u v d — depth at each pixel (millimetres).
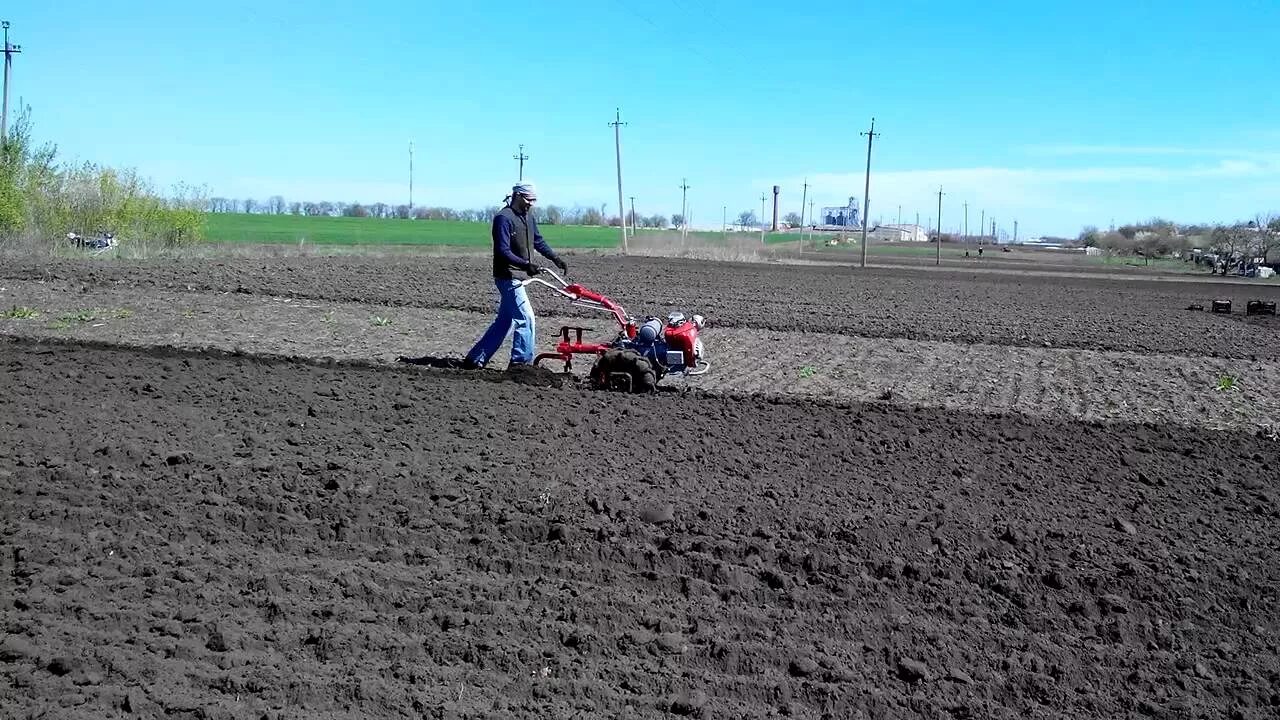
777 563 6301
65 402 9266
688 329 12094
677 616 5535
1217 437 10602
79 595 5348
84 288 21094
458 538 6422
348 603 5465
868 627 5527
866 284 40000
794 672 5023
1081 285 47562
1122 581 6242
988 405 12688
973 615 5758
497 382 11586
